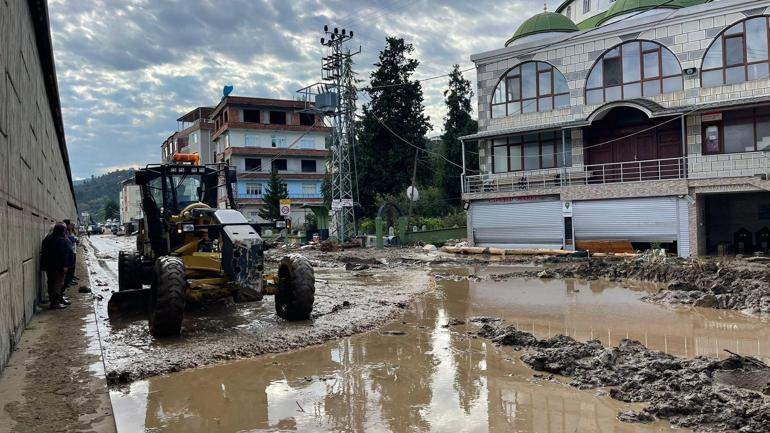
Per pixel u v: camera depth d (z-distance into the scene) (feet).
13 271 23.61
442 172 165.07
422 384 21.06
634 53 78.43
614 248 72.84
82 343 24.43
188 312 35.68
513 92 88.94
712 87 72.18
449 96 166.50
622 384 20.52
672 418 17.17
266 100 197.26
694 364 21.88
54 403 16.88
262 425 17.38
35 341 24.84
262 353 25.90
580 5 114.32
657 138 77.77
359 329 30.58
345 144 115.44
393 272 63.26
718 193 70.69
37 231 34.65
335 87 113.29
